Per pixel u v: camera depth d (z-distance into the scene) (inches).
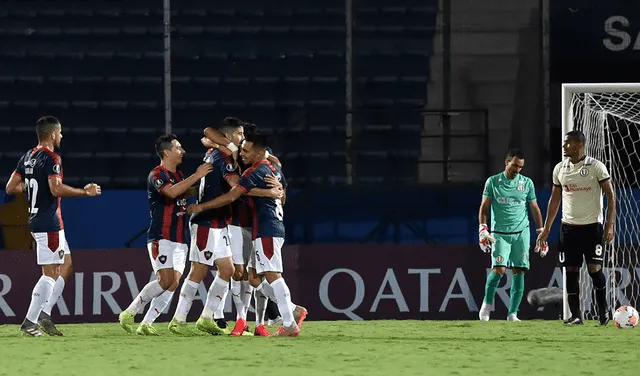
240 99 2229.3
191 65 2257.6
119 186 2096.5
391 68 2229.3
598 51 2167.8
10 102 2197.3
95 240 1759.4
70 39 2287.2
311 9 2310.5
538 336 1167.6
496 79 2080.5
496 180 1541.6
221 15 2301.9
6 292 1547.7
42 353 929.5
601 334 1200.2
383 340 1091.3
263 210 1099.3
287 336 1131.3
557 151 2052.2
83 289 1568.7
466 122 2049.7
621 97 1713.8
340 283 1624.0
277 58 2262.6
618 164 1865.2
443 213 1827.0
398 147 2142.0
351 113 2064.5
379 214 1827.0
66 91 2233.0
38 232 1157.7
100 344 1027.3
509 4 2092.8
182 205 1200.8
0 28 2284.7
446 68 2098.9
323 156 2126.0
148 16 2314.2
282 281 1113.4
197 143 2165.4
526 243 1546.5
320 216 1822.1
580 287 1541.6
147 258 1594.5
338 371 772.6
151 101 2231.8
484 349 973.8
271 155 1218.6
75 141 2160.4
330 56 2265.0
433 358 877.2
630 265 1622.8
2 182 2094.0
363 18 2269.9
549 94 2060.8
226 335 1175.6
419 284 1633.9
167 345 1007.6
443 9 2110.0
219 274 1167.6
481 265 1638.8
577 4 2178.9
